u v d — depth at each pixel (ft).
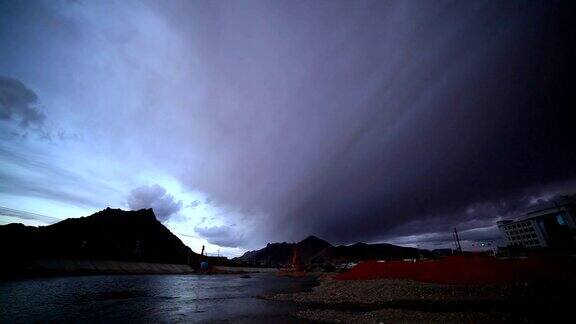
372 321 62.08
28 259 207.31
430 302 83.76
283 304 95.14
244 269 479.82
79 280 181.98
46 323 65.41
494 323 56.13
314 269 421.59
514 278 99.40
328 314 73.05
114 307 87.56
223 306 91.45
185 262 409.08
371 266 161.89
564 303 71.72
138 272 289.33
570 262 103.04
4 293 110.73
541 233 352.90
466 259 120.88
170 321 68.49
